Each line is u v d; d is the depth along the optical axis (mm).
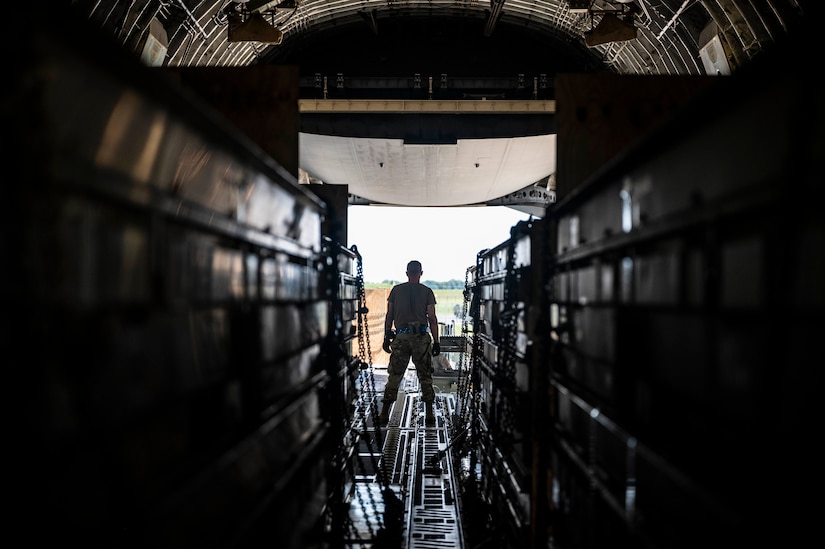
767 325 1304
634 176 2168
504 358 4566
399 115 17094
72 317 1322
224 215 2268
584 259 2883
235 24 12305
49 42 1228
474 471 5938
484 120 17047
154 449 1738
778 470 1245
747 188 1374
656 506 1826
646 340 2045
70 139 1350
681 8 12789
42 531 1198
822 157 1109
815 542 1111
